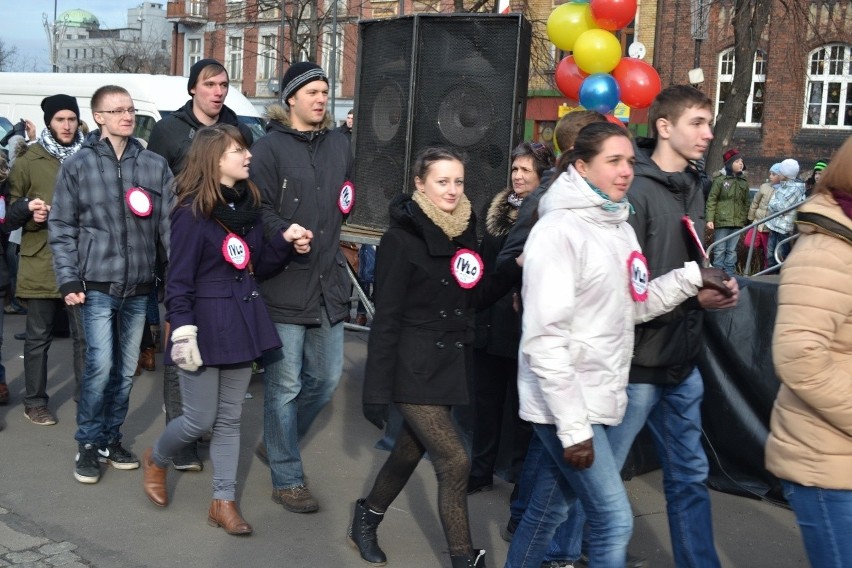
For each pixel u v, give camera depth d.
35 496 5.11
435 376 3.93
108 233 5.27
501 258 4.36
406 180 6.86
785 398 2.97
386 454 6.06
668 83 27.70
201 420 4.59
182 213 4.45
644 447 5.69
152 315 7.87
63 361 8.20
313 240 4.86
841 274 2.73
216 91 6.09
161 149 6.12
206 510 4.99
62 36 79.25
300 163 4.88
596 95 7.39
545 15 26.97
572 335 3.34
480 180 6.57
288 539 4.66
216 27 41.06
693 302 3.73
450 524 3.93
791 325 2.77
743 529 4.97
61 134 6.82
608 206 3.34
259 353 4.57
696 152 3.83
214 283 4.50
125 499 5.11
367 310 8.31
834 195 2.79
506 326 4.96
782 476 2.96
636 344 3.66
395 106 6.98
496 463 5.61
